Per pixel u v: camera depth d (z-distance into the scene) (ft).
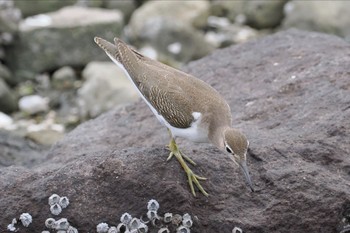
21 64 82.12
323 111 40.60
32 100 76.43
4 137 53.11
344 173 36.19
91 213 33.91
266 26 93.97
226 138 33.83
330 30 87.15
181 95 35.32
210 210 34.45
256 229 33.91
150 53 84.99
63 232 33.63
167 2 92.68
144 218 33.91
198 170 35.63
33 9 90.63
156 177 34.50
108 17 84.74
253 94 44.39
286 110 41.93
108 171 34.55
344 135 38.11
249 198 34.99
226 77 47.21
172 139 35.86
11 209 33.96
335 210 34.37
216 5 96.27
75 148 44.24
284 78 44.91
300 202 34.55
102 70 76.48
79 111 75.10
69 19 84.23
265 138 38.55
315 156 36.68
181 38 85.71
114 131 45.60
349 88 42.06
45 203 34.01
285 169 35.76
